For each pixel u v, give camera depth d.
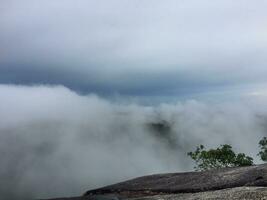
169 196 35.50
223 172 44.12
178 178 45.34
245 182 38.19
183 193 37.69
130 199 36.72
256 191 31.02
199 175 45.19
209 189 38.34
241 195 30.42
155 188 42.12
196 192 38.53
